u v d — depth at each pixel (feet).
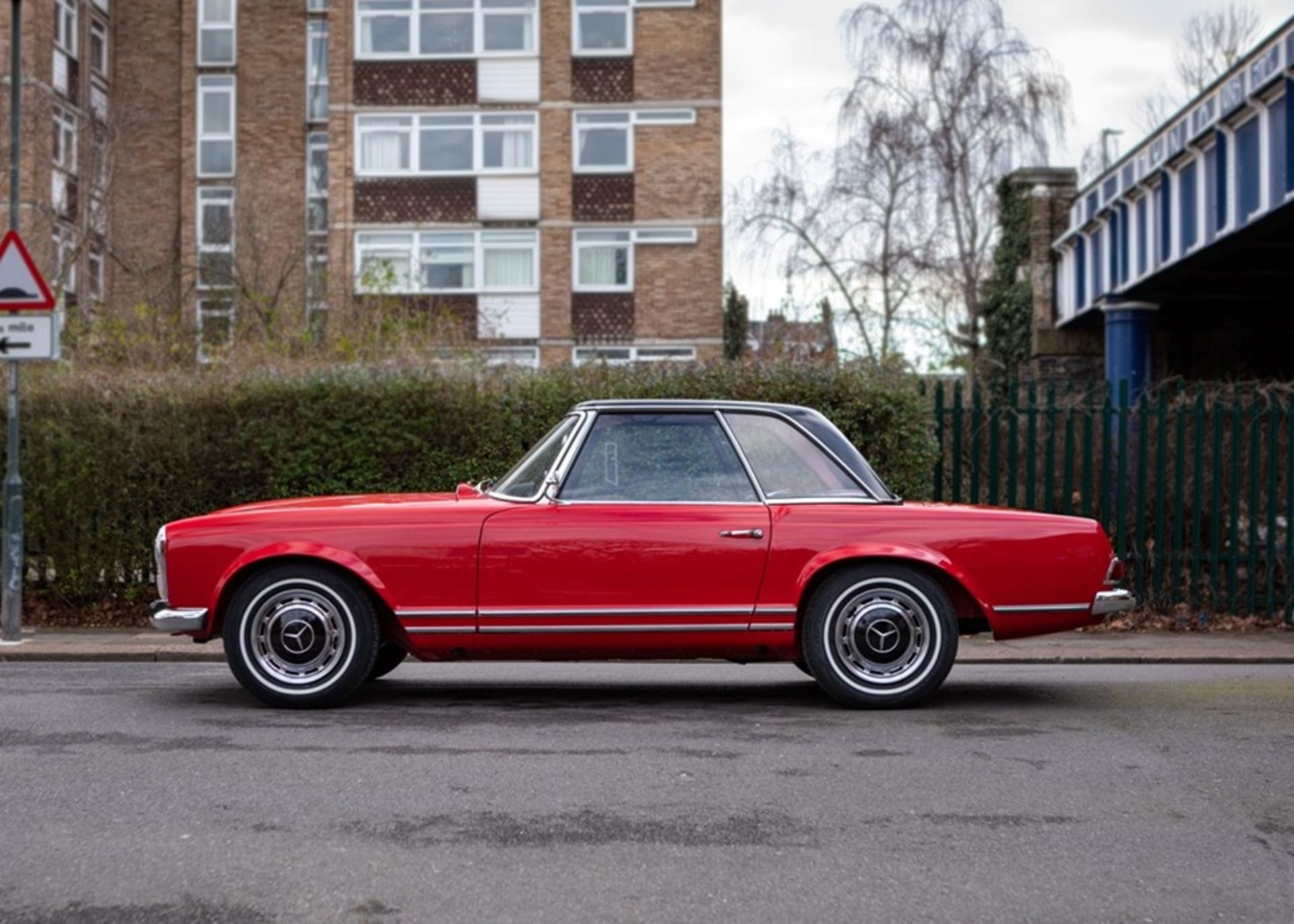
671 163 122.21
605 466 26.04
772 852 16.43
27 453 43.52
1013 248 120.88
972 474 44.14
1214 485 43.32
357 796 18.94
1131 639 39.78
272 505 27.07
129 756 21.40
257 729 23.72
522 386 43.34
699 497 25.90
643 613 25.45
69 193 119.14
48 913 14.28
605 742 22.67
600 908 14.48
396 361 48.57
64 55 120.67
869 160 114.32
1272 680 31.19
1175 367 118.11
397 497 27.14
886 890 15.07
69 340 80.89
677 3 121.90
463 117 122.83
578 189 122.52
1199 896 14.94
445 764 20.97
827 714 25.50
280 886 15.16
